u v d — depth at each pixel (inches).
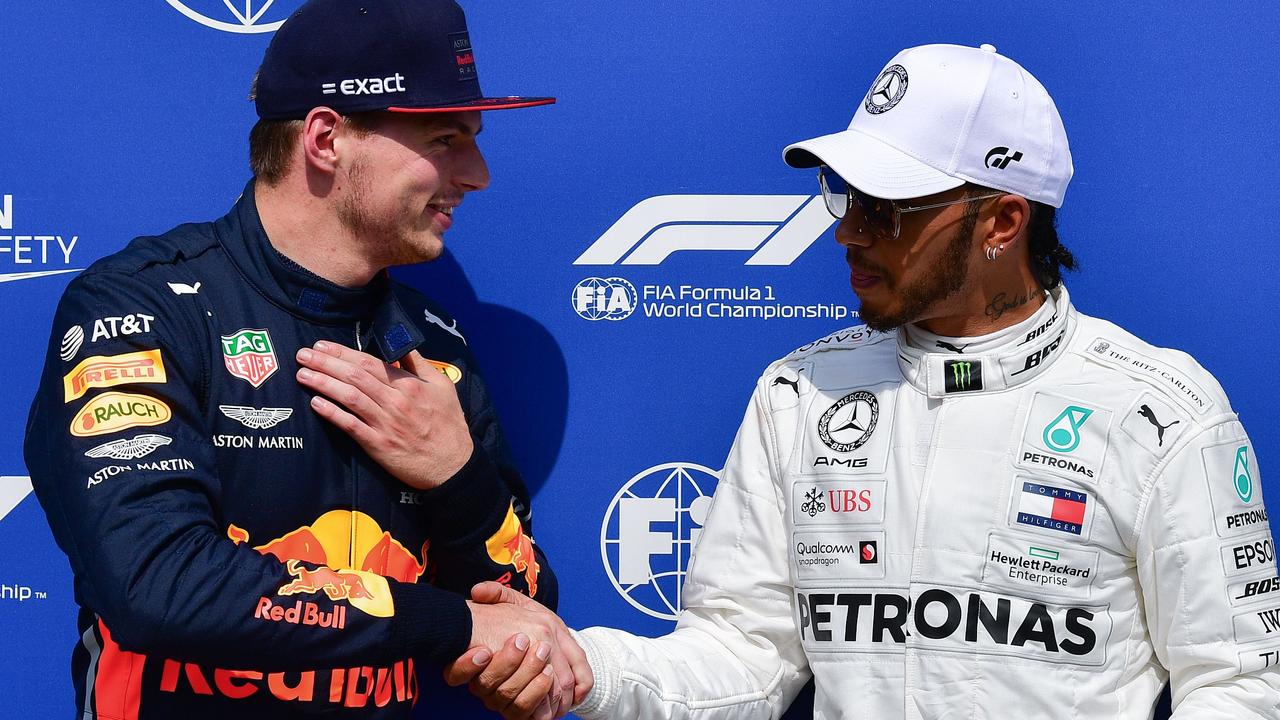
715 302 315.3
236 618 220.1
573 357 317.1
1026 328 257.8
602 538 318.0
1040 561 248.4
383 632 232.4
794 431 275.7
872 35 309.6
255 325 246.8
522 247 316.2
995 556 250.2
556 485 318.0
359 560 251.0
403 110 244.1
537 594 281.1
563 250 315.9
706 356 316.2
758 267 314.8
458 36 254.8
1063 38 306.8
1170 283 306.7
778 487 278.8
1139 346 262.8
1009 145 250.4
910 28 309.0
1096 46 306.3
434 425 255.0
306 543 246.8
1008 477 252.1
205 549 222.2
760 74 311.3
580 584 318.7
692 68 311.9
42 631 316.5
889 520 259.0
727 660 279.1
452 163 257.0
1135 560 252.2
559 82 313.3
